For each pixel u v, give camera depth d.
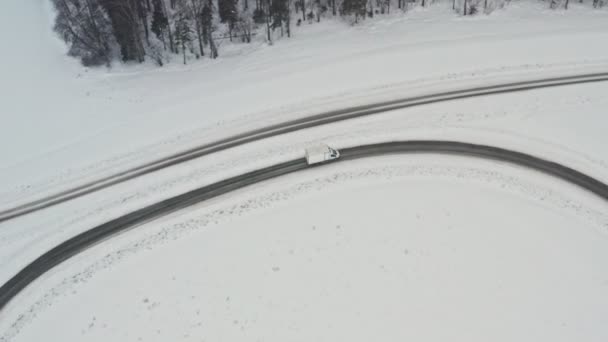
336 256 32.59
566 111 44.44
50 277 32.62
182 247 33.97
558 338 27.47
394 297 29.86
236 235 34.56
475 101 46.00
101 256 33.78
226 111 47.28
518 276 30.86
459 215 35.19
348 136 42.72
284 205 36.72
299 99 47.88
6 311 30.69
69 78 54.94
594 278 30.66
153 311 29.78
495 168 38.94
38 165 42.81
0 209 38.66
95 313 29.91
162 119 47.16
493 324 28.23
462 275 30.98
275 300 30.02
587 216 34.84
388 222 34.81
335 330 28.19
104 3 53.84
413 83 48.88
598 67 49.91
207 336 28.22
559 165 38.94
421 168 39.31
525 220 34.69
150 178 40.38
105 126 47.00
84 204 38.38
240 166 40.69
